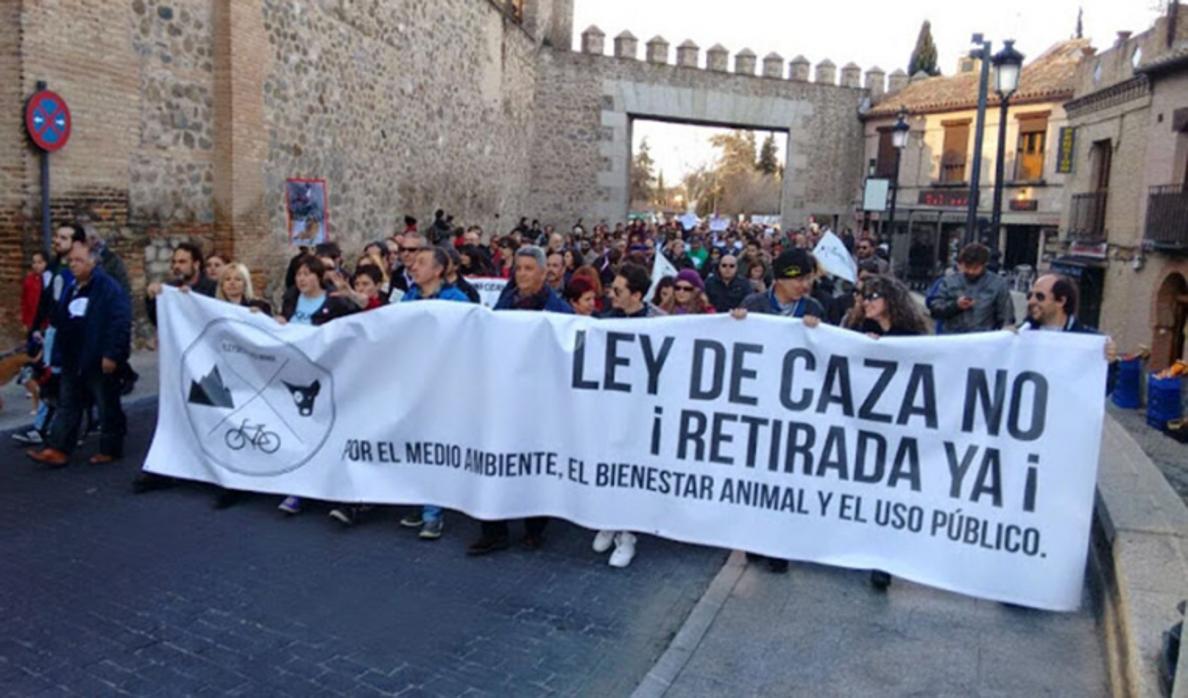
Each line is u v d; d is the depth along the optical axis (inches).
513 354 222.8
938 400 197.5
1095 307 898.1
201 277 324.5
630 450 218.5
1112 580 191.9
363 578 210.1
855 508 204.2
